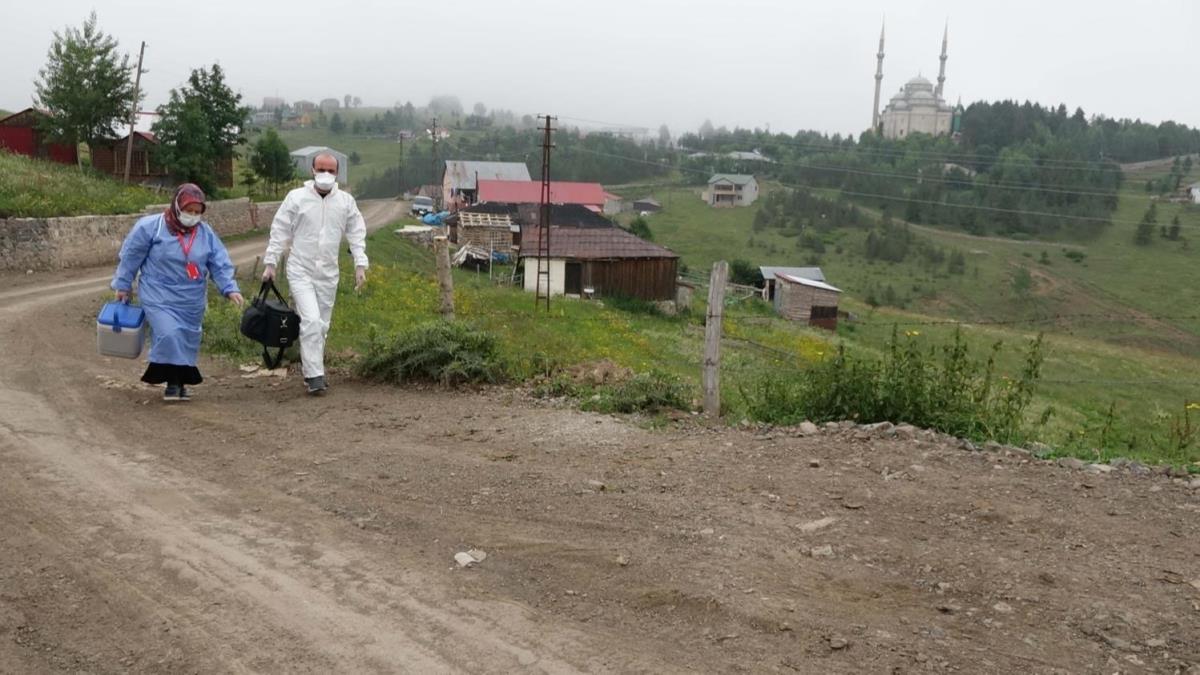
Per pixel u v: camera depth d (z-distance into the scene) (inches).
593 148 5994.1
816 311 1943.9
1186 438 337.4
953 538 181.5
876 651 137.2
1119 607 151.1
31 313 523.2
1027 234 3914.9
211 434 260.4
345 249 1275.8
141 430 261.7
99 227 979.9
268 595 154.4
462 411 296.0
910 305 2800.2
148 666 131.6
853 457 237.8
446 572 165.0
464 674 130.3
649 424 277.0
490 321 686.5
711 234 3927.2
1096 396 1039.0
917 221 4180.6
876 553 173.2
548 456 240.1
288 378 354.0
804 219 4170.8
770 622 145.4
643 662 134.0
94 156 1769.2
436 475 222.2
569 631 143.5
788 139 6432.1
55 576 159.5
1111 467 243.1
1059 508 200.4
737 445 250.8
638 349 812.0
